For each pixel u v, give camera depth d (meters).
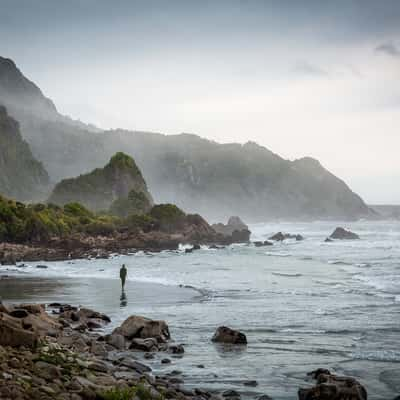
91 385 12.62
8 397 10.31
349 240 126.50
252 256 81.75
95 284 45.03
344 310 30.48
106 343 21.19
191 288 41.75
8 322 14.88
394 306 31.70
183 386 16.05
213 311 30.58
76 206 118.31
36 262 71.88
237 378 17.16
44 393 11.09
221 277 50.44
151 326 22.92
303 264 66.06
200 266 63.84
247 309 31.17
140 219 113.31
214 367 18.53
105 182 165.75
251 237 150.38
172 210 119.06
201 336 23.80
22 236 90.75
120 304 33.56
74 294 38.62
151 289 41.31
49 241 90.25
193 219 119.50
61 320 24.27
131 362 17.50
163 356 20.12
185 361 19.34
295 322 27.02
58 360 14.24
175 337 23.59
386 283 43.94
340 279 48.00
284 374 17.72
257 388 16.08
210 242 111.62
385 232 165.75
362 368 18.53
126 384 13.52
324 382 15.20
